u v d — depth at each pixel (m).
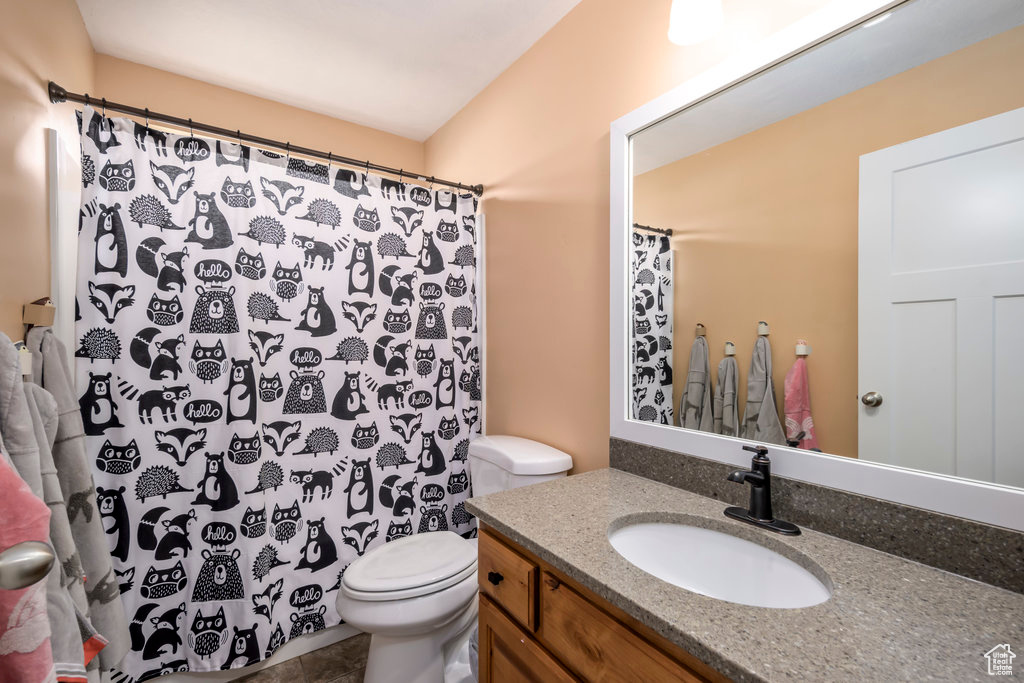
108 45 1.76
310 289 1.73
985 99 0.73
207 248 1.54
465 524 2.07
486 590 1.03
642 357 1.30
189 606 1.51
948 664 0.53
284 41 1.75
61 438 1.14
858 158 0.87
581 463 1.54
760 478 0.94
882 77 0.84
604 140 1.44
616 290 1.36
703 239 1.14
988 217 0.72
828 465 0.90
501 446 1.66
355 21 1.64
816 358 0.93
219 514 1.54
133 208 1.45
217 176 1.57
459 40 1.74
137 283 1.45
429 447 1.99
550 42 1.67
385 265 1.89
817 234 0.93
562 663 0.82
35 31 1.17
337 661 1.69
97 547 1.19
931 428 0.78
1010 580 0.69
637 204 1.31
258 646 1.57
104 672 1.34
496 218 2.00
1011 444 0.70
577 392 1.56
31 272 1.15
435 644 1.44
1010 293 0.70
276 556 1.64
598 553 0.80
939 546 0.76
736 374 1.07
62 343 1.19
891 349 0.83
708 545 0.97
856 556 0.81
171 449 1.49
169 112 1.94
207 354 1.54
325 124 2.32
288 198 1.70
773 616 0.62
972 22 0.74
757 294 1.03
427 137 2.59
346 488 1.79
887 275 0.83
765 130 1.01
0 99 0.96
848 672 0.51
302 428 1.70
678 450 1.18
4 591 0.57
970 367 0.74
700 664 0.60
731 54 1.09
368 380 1.85
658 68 1.27
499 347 1.99
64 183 1.38
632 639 0.69
